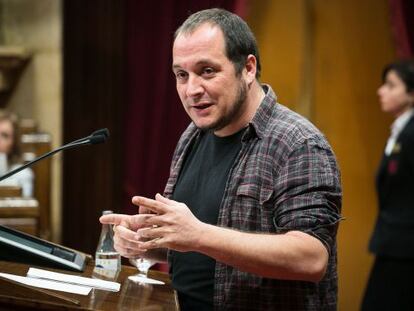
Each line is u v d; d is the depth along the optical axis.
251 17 11.91
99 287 4.24
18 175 10.02
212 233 4.05
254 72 4.66
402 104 10.29
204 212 4.68
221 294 4.51
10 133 10.38
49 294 3.58
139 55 11.02
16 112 11.25
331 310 4.59
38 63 11.08
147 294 4.25
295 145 4.45
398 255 9.80
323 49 12.24
